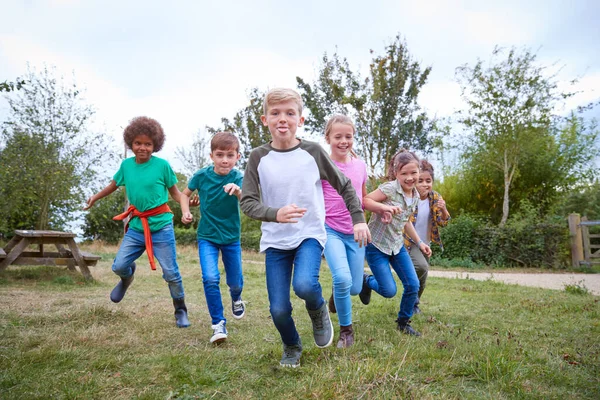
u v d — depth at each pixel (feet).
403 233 14.62
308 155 9.40
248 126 81.71
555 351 10.69
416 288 12.66
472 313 15.69
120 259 13.08
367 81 73.72
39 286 20.83
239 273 13.09
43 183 56.03
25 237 22.50
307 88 77.92
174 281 13.19
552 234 44.04
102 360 9.44
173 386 8.24
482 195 59.52
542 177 57.00
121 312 13.80
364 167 13.16
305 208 8.57
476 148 59.26
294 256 9.52
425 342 11.28
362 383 8.00
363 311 15.98
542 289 23.53
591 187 62.54
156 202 13.25
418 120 74.49
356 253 12.27
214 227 12.62
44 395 7.55
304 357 9.97
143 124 13.33
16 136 56.03
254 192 9.19
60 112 57.77
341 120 12.55
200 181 12.87
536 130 55.21
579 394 8.12
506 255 45.11
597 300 18.81
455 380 8.68
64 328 12.09
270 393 7.88
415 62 74.69
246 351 10.51
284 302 8.95
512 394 8.02
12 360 9.19
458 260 45.60
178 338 11.73
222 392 7.98
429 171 15.57
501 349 10.30
